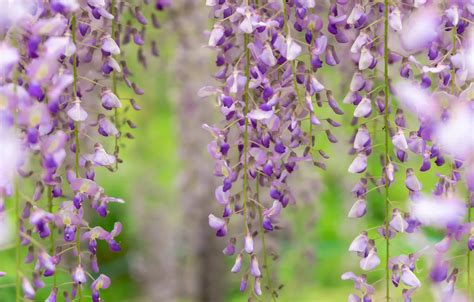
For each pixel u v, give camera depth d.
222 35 1.83
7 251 2.54
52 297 1.82
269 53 1.79
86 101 2.05
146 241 3.50
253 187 2.13
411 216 1.82
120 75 2.00
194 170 3.05
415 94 1.78
